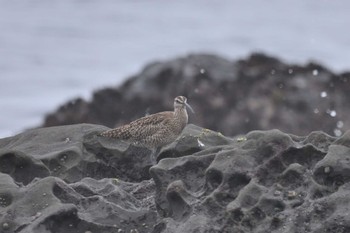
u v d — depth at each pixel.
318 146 37.28
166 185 37.44
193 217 34.88
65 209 35.59
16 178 41.12
